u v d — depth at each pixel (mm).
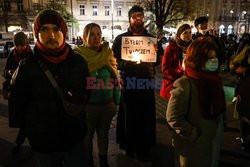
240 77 3629
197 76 2027
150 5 18812
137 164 3426
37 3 40219
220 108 2055
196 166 2127
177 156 2299
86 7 41688
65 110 1956
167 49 3438
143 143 3598
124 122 3617
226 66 11141
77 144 2127
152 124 3590
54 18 1887
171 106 2084
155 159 3555
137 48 3387
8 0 39188
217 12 50938
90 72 2945
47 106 1916
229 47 11422
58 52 1923
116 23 43250
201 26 4449
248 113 3473
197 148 2090
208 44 2012
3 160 3512
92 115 3078
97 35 2994
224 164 3412
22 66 1909
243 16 52500
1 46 22734
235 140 4141
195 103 2045
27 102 1974
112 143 4082
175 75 3375
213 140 2096
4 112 5609
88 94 2209
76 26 38250
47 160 2023
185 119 2104
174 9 18844
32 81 1895
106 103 3117
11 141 4117
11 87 1952
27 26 40500
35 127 1939
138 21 3342
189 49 2072
